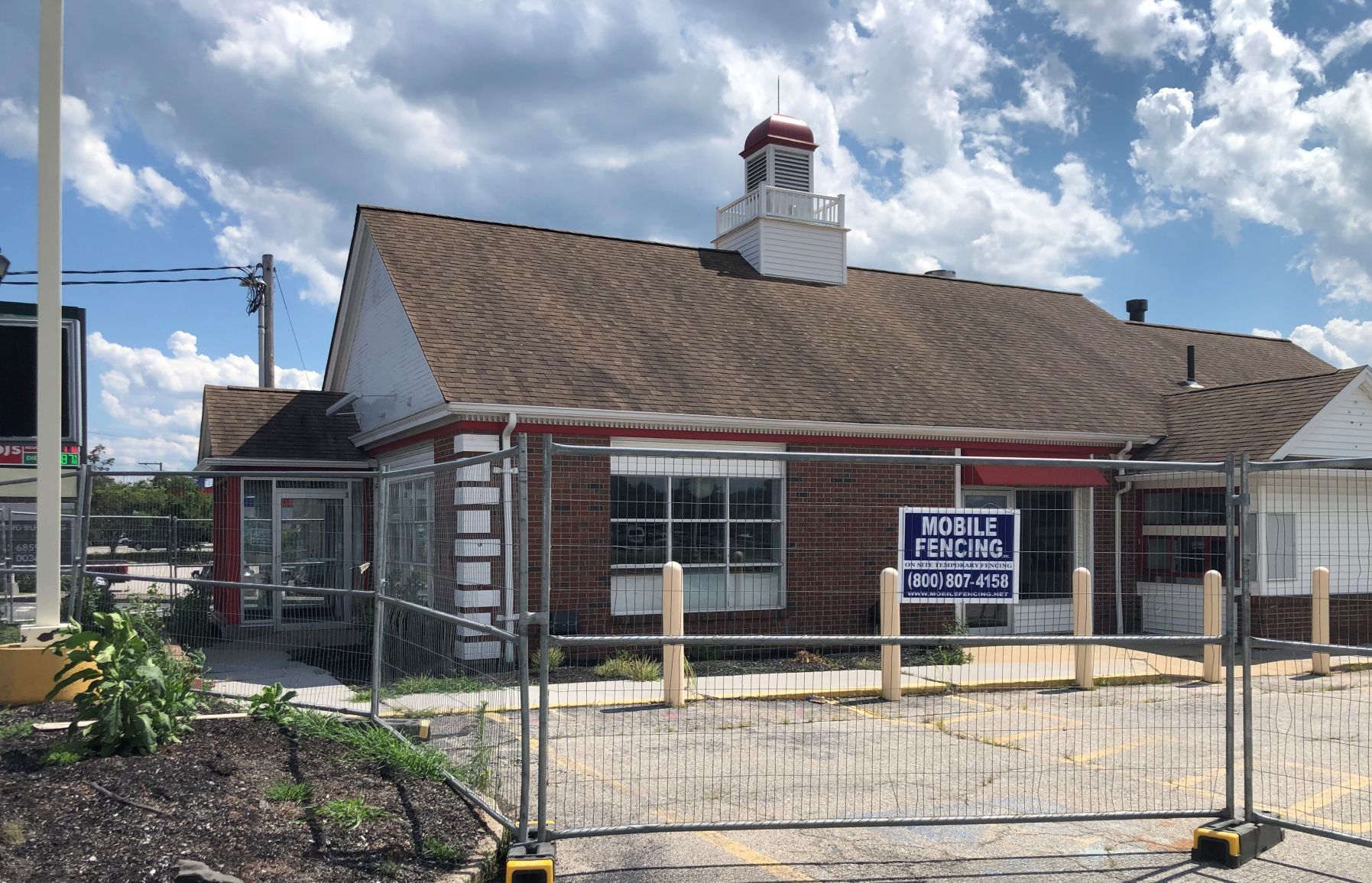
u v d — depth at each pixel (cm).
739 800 677
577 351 1438
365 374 1739
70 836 497
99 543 1005
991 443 1577
